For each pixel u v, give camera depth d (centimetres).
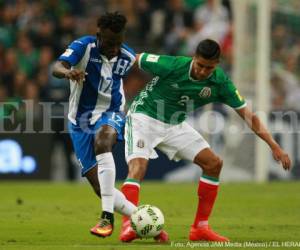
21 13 6888
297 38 6147
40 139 5794
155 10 7200
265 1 5716
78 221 3353
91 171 2642
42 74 6372
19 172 5803
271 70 6084
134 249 2423
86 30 6912
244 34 5897
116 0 7212
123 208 2573
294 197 4628
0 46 6656
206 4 7119
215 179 2702
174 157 2764
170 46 6969
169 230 3028
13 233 2933
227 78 2673
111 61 2611
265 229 3092
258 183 5684
